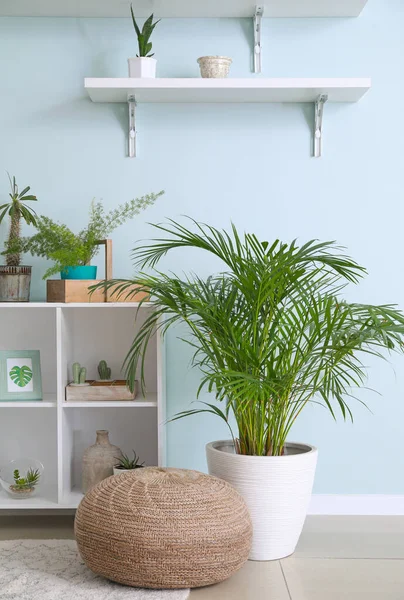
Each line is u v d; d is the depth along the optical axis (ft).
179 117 10.63
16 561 8.54
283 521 8.60
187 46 10.60
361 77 10.44
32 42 10.57
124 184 10.63
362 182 10.67
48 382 10.70
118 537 7.54
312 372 8.97
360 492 10.69
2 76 10.59
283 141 10.64
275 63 10.61
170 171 10.64
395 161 10.69
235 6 10.21
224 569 7.68
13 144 10.61
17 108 10.61
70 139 10.62
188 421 10.63
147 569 7.50
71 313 10.50
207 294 8.86
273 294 8.48
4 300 9.80
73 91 10.61
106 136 10.62
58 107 10.61
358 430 10.67
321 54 10.62
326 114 10.66
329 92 10.11
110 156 10.63
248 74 10.61
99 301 9.78
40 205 10.62
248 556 8.04
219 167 10.64
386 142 10.68
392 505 10.61
